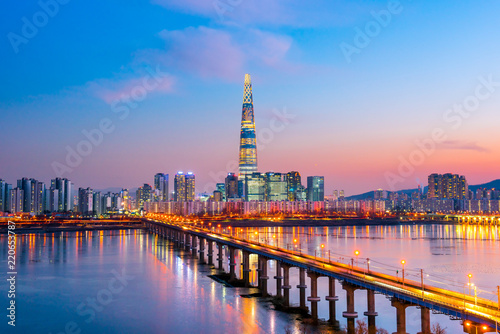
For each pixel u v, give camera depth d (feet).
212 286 520.83
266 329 357.61
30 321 384.88
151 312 408.05
